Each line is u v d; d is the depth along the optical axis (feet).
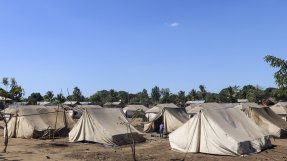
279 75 56.54
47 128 123.13
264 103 242.99
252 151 87.10
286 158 79.87
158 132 150.51
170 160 76.79
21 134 122.52
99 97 467.52
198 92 481.05
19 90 93.40
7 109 160.56
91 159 77.30
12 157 79.10
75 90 438.40
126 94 529.86
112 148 97.71
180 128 91.56
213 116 88.74
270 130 126.21
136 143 110.22
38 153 86.33
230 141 83.41
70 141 110.63
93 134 107.55
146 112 247.50
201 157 81.00
